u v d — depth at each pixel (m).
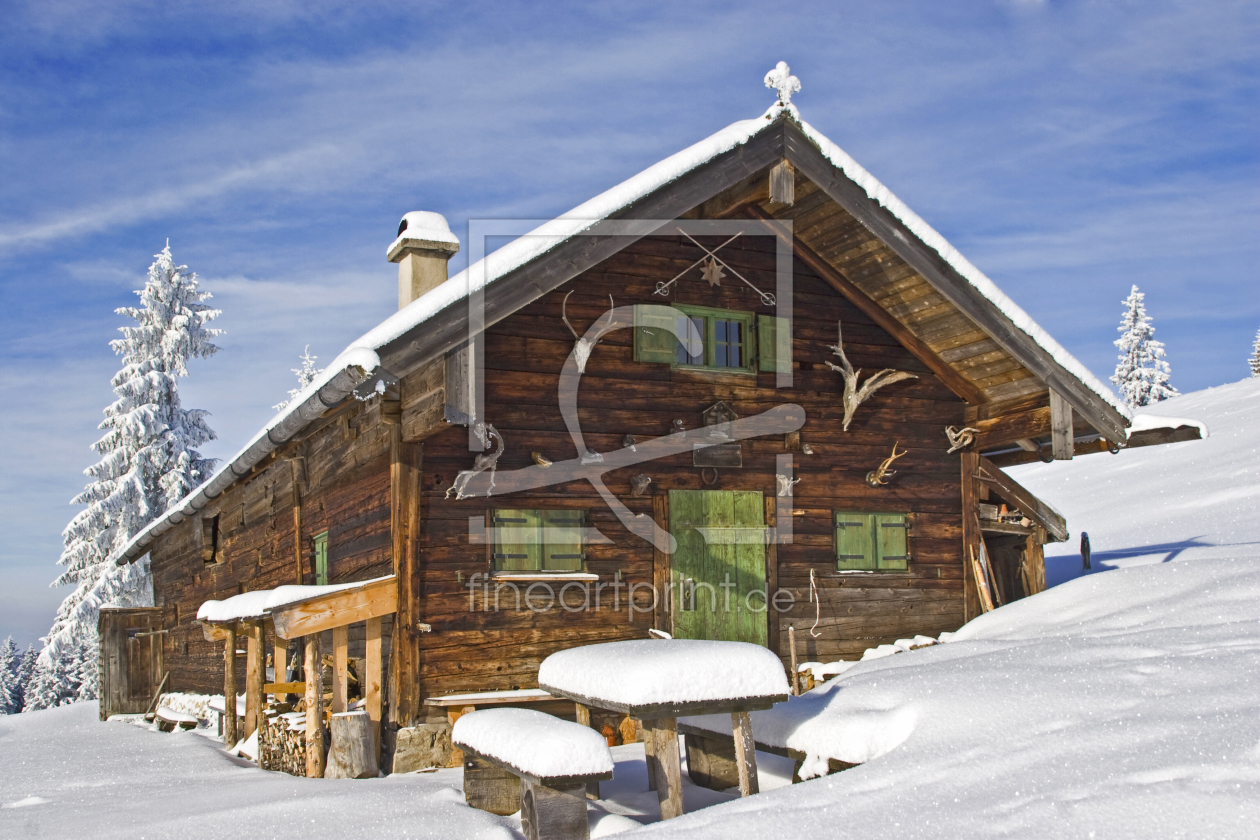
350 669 10.23
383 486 9.18
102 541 29.95
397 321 7.90
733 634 10.05
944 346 10.94
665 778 5.49
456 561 8.92
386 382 7.82
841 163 9.33
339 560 10.52
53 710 18.56
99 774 9.05
